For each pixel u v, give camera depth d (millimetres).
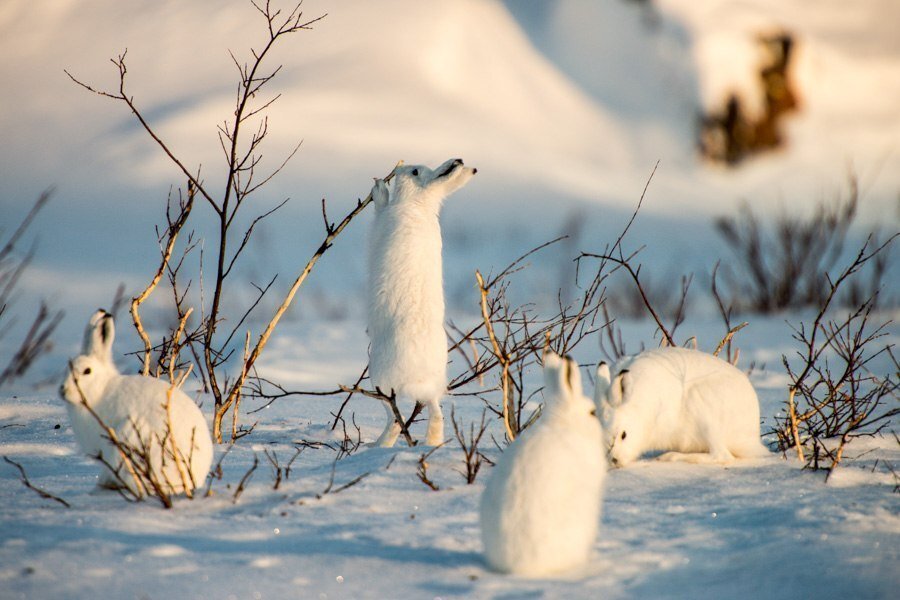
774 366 33844
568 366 13688
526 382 31500
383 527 14516
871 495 16359
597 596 11945
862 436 21906
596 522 13289
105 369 16078
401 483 17078
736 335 40719
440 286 20984
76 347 43625
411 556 13289
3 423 23641
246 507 15492
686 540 14070
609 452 17922
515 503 12703
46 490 16516
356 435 23078
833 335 22672
